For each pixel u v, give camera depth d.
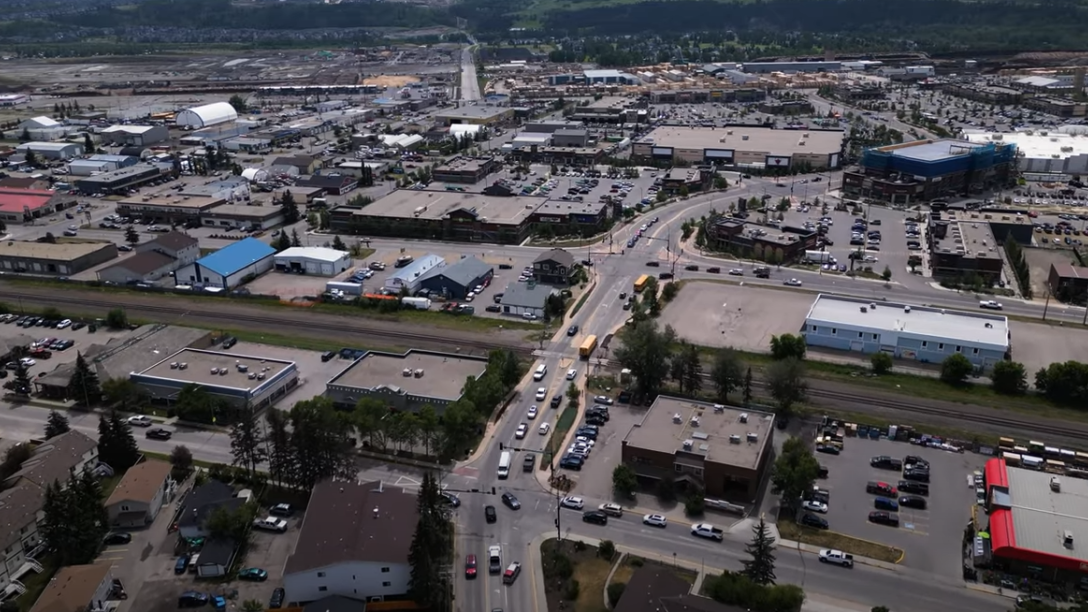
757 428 74.50
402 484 71.75
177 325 105.94
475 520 67.06
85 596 56.06
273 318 110.12
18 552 62.25
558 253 122.00
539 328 104.88
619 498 69.69
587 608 57.25
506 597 58.50
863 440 77.75
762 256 129.50
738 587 55.12
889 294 114.81
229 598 58.97
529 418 82.56
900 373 91.38
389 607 58.09
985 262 118.94
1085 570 57.41
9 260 130.00
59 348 99.81
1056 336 100.12
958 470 72.62
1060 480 67.38
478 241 142.25
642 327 89.75
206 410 82.25
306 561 58.19
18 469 71.88
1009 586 58.59
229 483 71.94
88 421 83.69
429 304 112.62
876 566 60.69
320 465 69.81
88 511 63.84
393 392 82.19
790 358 83.56
